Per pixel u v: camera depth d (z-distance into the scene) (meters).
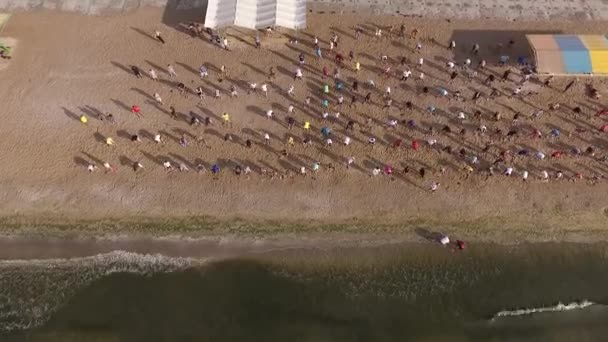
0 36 42.66
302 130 38.12
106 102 39.44
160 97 39.50
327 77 40.50
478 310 31.84
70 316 31.52
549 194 35.53
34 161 36.94
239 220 34.69
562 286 32.50
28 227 34.31
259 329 31.31
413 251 33.59
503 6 43.50
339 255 33.44
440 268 33.03
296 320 31.59
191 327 31.36
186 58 41.53
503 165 36.53
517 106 38.94
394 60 41.31
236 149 37.38
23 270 32.78
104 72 40.91
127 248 33.56
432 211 35.00
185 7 43.69
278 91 39.91
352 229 34.38
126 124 38.38
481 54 41.38
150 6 43.81
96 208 35.09
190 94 39.72
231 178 36.25
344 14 43.50
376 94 39.69
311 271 33.00
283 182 36.12
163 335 31.08
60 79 40.62
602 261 33.22
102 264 33.03
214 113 38.88
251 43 42.16
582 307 31.89
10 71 41.06
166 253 33.41
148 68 41.03
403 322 31.53
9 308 31.70
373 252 33.56
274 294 32.34
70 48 42.19
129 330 31.17
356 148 37.38
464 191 35.69
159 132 37.97
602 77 39.84
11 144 37.66
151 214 34.91
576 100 39.09
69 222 34.56
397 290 32.41
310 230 34.31
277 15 40.31
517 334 31.08
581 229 34.28
